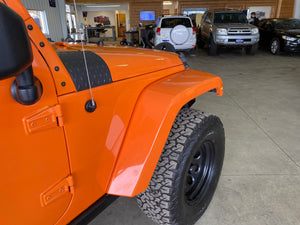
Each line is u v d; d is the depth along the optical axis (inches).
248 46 378.6
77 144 37.4
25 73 25.8
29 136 29.9
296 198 75.6
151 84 52.6
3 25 19.7
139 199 53.2
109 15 1005.8
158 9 657.6
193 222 60.4
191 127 52.9
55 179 34.9
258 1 635.5
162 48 82.3
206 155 65.2
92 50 55.9
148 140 44.0
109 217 68.7
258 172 88.9
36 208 33.2
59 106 31.9
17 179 30.0
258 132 121.2
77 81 35.7
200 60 353.7
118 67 44.8
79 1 640.4
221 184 82.4
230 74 257.3
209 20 412.5
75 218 41.2
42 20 438.9
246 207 72.1
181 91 49.2
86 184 40.8
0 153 27.5
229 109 153.8
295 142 111.0
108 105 41.8
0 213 29.3
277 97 176.6
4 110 26.8
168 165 49.6
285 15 642.2
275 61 329.4
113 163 45.1
